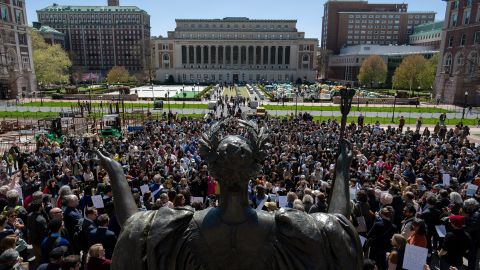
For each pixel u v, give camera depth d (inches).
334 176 138.9
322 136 1048.8
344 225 112.4
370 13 6811.0
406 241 305.1
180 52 5851.4
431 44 5920.3
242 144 96.7
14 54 3041.3
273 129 1198.3
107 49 6948.8
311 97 3016.7
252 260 102.0
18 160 810.2
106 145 842.8
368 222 381.1
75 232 340.2
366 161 729.0
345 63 5846.5
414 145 932.0
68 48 6948.8
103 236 309.1
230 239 101.4
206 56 6072.8
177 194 396.2
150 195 422.6
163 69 5777.6
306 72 5782.5
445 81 2974.9
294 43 5777.6
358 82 4434.1
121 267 108.6
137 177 553.0
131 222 111.7
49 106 2389.3
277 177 586.6
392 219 355.3
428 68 3316.9
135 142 966.4
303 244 101.2
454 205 390.9
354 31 6904.5
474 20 2714.1
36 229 333.7
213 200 469.7
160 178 510.6
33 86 3267.7
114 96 2957.7
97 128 1477.6
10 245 271.4
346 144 143.7
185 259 103.1
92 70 6988.2
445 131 1279.5
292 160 692.1
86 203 427.5
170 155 731.4
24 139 1338.6
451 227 341.7
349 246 109.0
